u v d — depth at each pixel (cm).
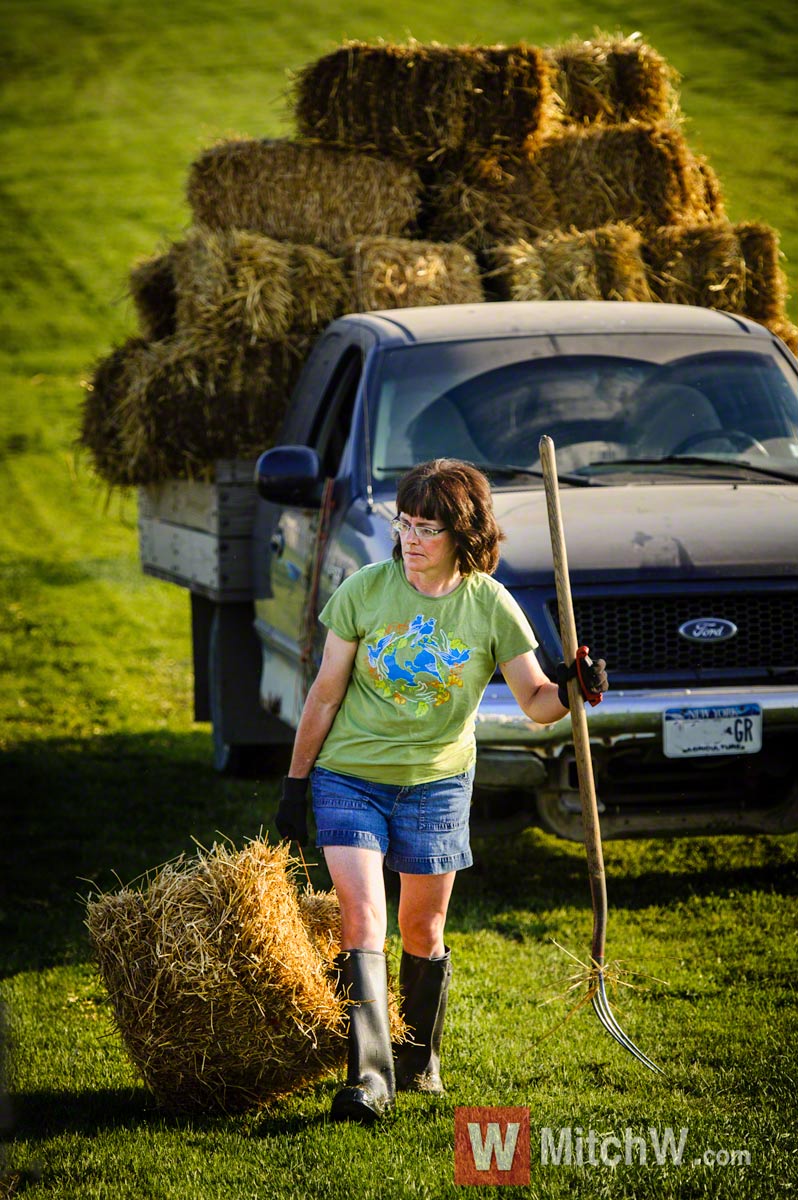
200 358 1981
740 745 1402
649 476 1591
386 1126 991
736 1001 1225
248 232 2069
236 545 2020
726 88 8694
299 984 1000
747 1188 909
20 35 11781
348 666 1015
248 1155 960
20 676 3155
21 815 2025
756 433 1658
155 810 2027
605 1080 1084
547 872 1669
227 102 9888
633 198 2233
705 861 1683
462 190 2238
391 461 1612
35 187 9031
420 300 2006
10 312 7600
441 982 1062
